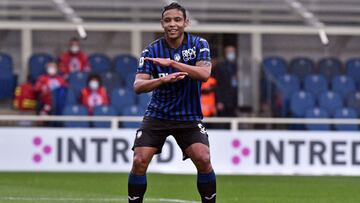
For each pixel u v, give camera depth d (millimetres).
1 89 57125
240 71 60531
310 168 49312
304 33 60469
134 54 60531
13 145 48719
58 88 52906
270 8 57250
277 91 57000
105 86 56125
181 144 24875
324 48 62906
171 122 24609
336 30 59906
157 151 24969
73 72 55062
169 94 24438
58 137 48688
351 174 49344
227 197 35719
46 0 55562
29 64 57312
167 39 24734
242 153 49219
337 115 54781
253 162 49250
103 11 57750
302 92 55500
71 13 57469
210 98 53125
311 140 49312
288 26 59656
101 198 34469
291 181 44531
